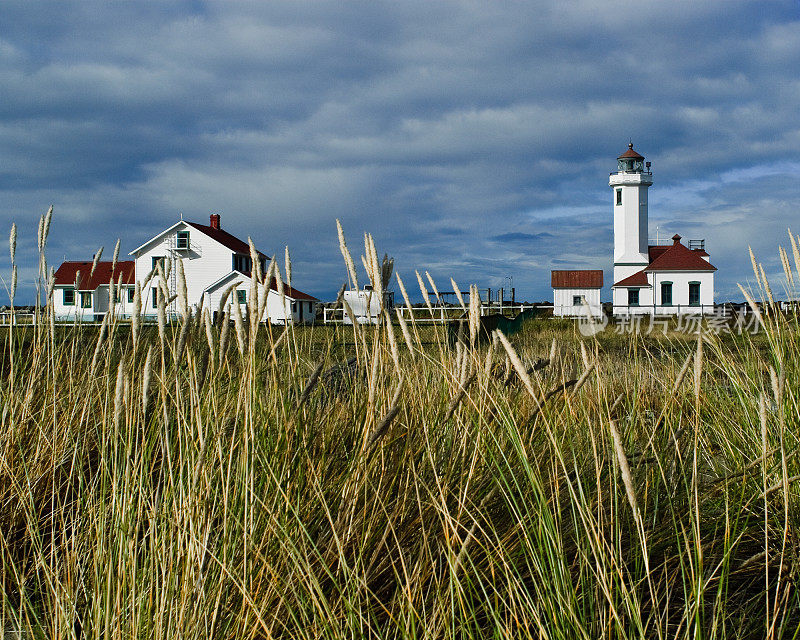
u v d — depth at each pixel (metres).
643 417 3.63
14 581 2.59
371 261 2.49
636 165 57.66
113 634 2.06
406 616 2.14
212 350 2.51
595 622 2.02
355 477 2.50
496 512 2.73
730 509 2.79
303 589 2.23
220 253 48.00
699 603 2.06
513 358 1.91
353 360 4.38
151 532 2.23
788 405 3.24
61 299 46.47
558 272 54.56
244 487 2.26
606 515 2.62
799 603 2.30
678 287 51.09
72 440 3.51
